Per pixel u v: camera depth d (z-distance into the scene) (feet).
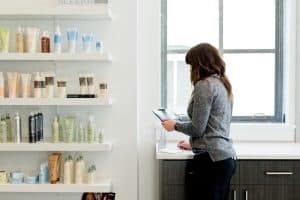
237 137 10.89
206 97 7.77
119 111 10.03
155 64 10.60
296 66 10.77
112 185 10.11
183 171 8.96
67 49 9.77
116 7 9.92
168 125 8.51
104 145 9.44
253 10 11.25
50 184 9.49
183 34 11.28
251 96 11.33
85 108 10.03
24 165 10.15
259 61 11.31
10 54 9.30
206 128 8.11
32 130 9.47
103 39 9.98
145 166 10.61
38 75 9.41
